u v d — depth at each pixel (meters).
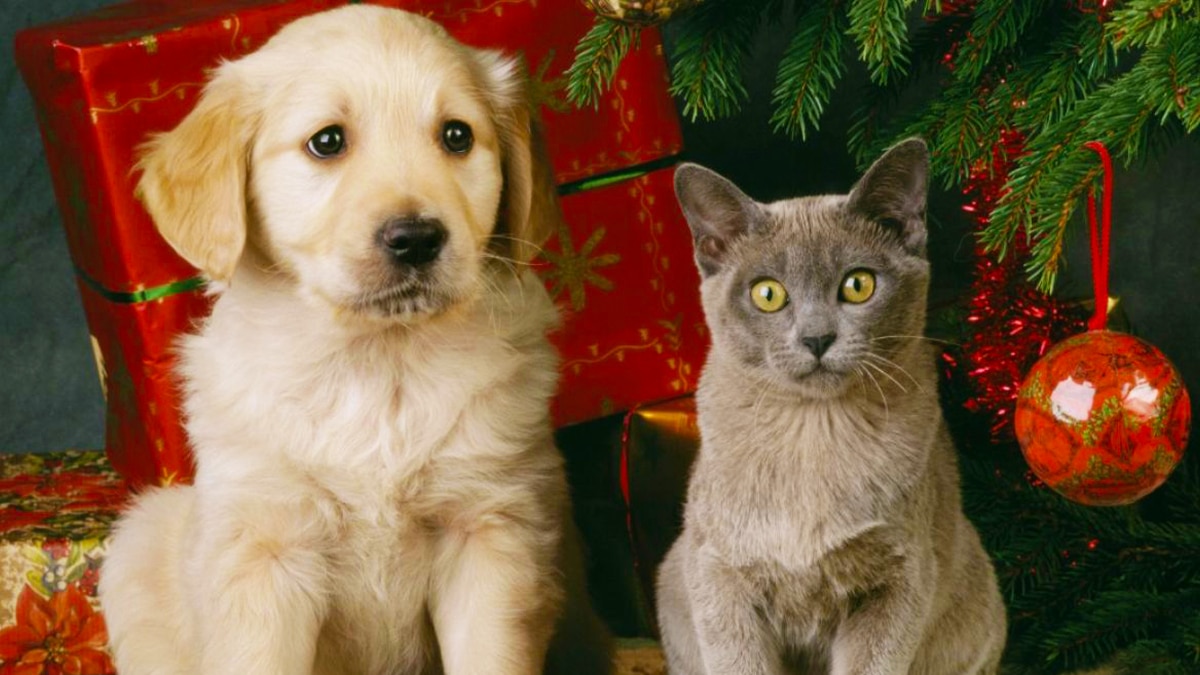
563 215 1.22
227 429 1.05
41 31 1.19
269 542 1.04
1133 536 1.17
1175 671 1.10
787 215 1.00
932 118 1.09
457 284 1.00
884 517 0.98
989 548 1.18
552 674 1.16
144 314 1.16
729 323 1.00
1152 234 1.38
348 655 1.09
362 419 1.05
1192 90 0.96
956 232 1.39
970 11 1.14
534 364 1.08
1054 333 1.18
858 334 0.97
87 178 1.15
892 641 0.99
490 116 1.06
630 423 1.21
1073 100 1.04
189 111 1.14
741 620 1.00
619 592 1.30
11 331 1.47
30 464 1.33
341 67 1.01
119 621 1.13
